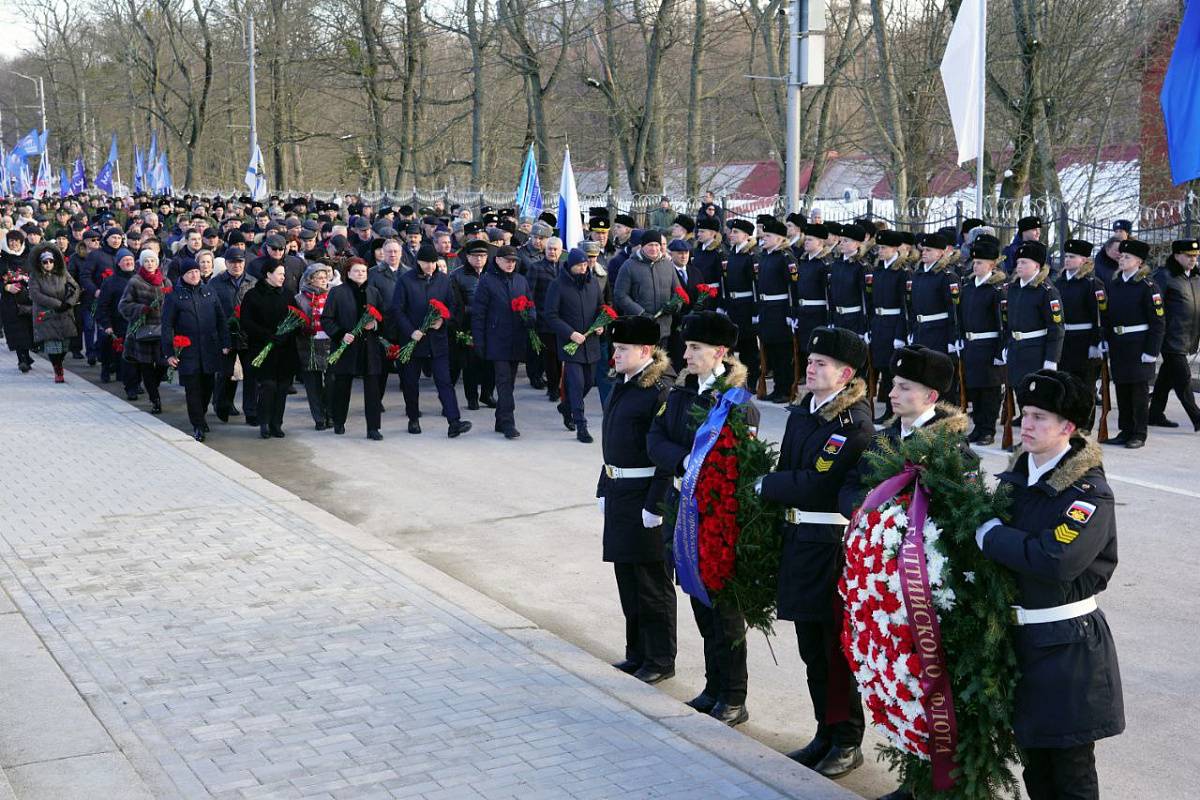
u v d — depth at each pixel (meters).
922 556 4.37
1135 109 26.69
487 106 51.22
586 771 5.22
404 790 5.03
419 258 13.58
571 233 17.25
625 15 39.53
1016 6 23.56
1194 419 13.19
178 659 6.59
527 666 6.53
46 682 6.20
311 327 13.57
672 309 13.95
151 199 39.31
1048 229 20.11
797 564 5.43
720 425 5.65
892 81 28.23
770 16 34.38
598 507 10.51
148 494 10.50
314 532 9.28
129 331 15.31
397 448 13.13
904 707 4.46
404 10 44.50
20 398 15.58
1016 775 5.48
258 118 61.97
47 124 89.56
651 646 6.61
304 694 6.10
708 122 46.72
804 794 5.02
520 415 15.02
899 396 5.11
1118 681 4.38
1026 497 4.38
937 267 13.08
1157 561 8.60
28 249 19.38
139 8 61.38
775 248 15.26
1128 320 12.24
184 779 5.13
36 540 9.02
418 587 7.95
